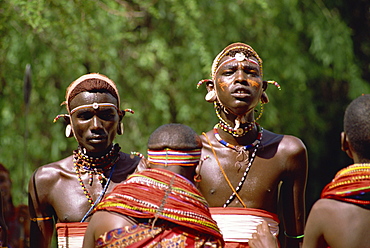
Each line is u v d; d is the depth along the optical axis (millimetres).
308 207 30750
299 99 27422
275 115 26031
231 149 12695
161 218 8742
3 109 23609
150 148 9289
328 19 27484
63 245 12125
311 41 27797
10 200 16562
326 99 30266
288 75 26453
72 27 21281
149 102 25750
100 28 23328
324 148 29719
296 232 12961
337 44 27156
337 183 8820
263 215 12344
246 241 12195
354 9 31172
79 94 11938
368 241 8516
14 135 24172
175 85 26203
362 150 8914
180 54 26203
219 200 12555
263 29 26734
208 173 12633
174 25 26391
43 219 12641
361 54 31188
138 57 25422
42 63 23469
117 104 12281
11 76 23219
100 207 9094
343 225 8602
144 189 8961
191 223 8797
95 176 12359
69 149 25594
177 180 9055
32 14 20562
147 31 26406
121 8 23438
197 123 25859
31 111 24516
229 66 12328
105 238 8797
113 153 12492
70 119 12305
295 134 27328
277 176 12633
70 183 12398
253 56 12531
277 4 26125
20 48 23016
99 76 12180
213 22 25688
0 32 21797
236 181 12555
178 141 9148
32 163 24828
